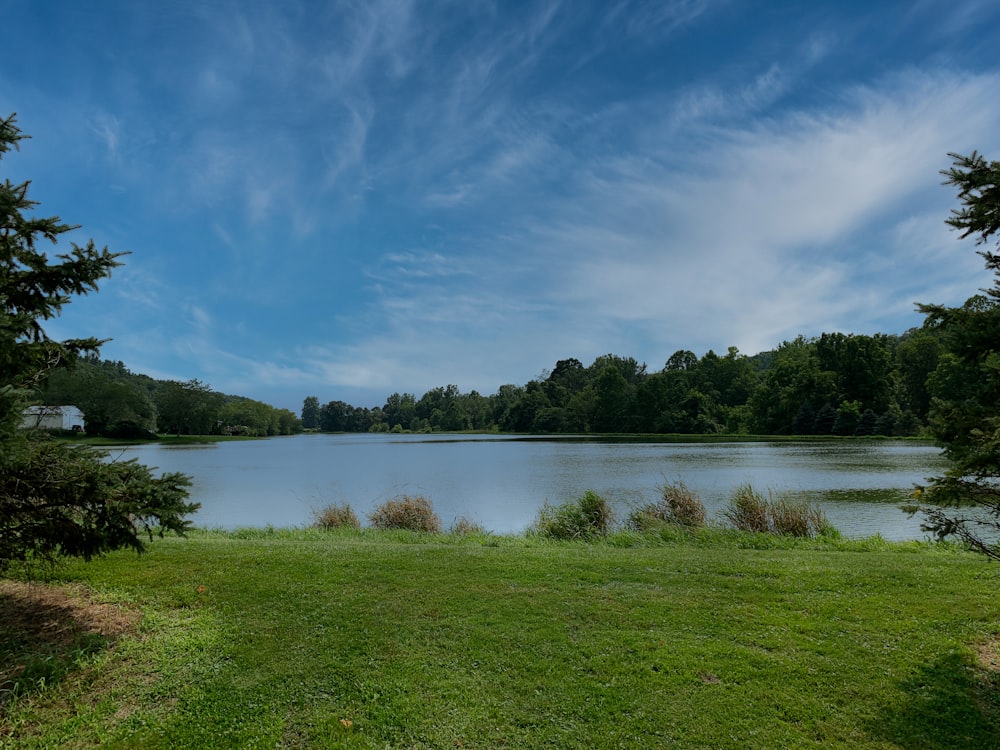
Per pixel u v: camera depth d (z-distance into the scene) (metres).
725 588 6.07
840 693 3.89
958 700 3.78
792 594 5.86
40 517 4.37
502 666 4.28
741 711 3.69
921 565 7.05
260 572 6.59
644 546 9.53
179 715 3.64
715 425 85.31
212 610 5.34
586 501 11.41
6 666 4.09
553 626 5.00
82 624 4.89
